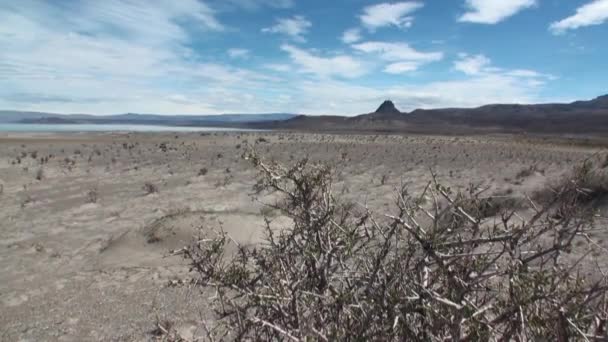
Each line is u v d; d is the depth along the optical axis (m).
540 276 1.27
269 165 1.75
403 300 1.39
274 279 1.55
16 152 29.47
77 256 7.96
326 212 1.63
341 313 1.48
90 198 13.84
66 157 26.66
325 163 1.87
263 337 1.77
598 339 1.25
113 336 4.71
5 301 5.75
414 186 15.48
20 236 9.52
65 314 5.30
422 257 1.44
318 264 1.57
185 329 4.64
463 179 17.45
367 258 1.61
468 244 1.41
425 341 1.36
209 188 15.65
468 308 1.29
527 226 1.38
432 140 52.84
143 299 5.58
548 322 1.27
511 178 17.31
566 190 1.46
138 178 18.38
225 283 1.62
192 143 40.97
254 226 7.23
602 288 1.29
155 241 7.94
